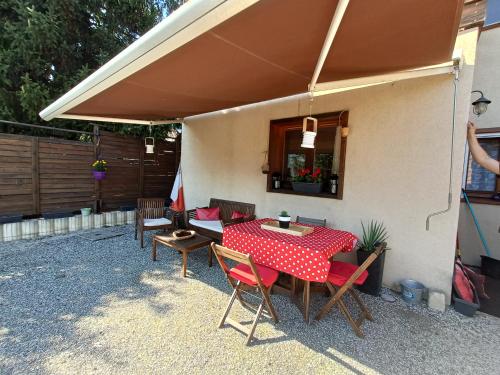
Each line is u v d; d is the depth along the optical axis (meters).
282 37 1.85
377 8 1.56
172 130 7.88
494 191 4.24
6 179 4.56
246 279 2.37
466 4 2.83
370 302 2.95
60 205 5.22
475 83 4.26
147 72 2.42
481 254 4.30
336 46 2.07
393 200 3.24
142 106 3.96
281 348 2.16
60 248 4.35
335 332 2.39
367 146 3.42
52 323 2.38
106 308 2.65
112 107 3.89
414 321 2.60
